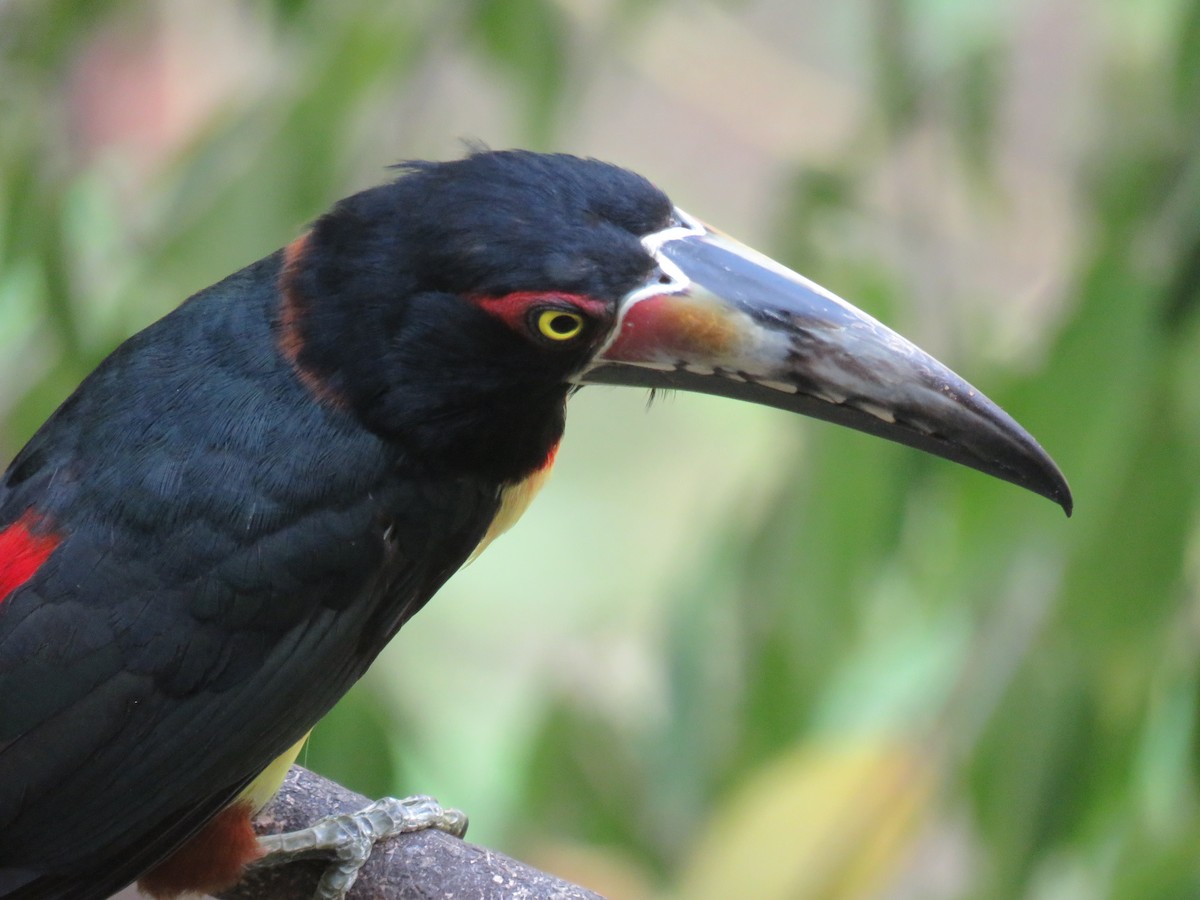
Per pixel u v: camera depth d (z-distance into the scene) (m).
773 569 10.96
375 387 7.63
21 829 7.33
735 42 14.07
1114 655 9.98
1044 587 10.30
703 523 13.77
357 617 7.76
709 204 20.98
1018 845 10.14
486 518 8.05
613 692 12.40
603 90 20.86
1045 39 16.89
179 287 10.70
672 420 18.83
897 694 10.93
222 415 7.64
